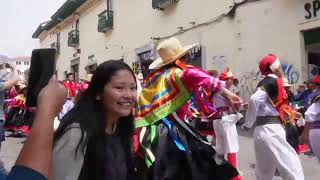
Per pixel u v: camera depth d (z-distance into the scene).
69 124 2.45
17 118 13.27
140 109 4.05
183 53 4.23
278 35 12.71
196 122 8.23
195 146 3.88
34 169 1.32
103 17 25.30
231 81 9.67
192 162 3.78
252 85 13.60
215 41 15.49
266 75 5.55
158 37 19.62
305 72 11.99
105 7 25.84
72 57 33.03
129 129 2.85
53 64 1.64
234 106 3.96
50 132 1.41
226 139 7.64
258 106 5.28
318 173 7.45
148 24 20.61
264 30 13.19
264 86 5.30
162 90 4.04
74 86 10.71
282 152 5.24
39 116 1.43
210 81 3.91
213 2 15.60
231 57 14.66
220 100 6.84
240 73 14.11
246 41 13.86
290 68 12.32
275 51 12.80
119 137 2.81
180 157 3.79
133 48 22.22
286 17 12.46
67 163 2.33
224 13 14.98
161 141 3.80
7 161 8.38
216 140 7.93
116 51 24.38
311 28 11.67
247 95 13.79
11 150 10.27
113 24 24.80
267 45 13.10
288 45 12.39
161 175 3.68
